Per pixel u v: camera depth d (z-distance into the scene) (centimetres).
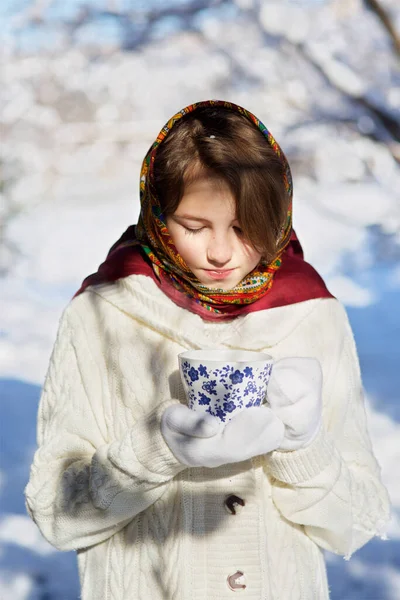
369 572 507
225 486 191
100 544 200
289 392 166
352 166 1142
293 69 998
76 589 498
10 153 1572
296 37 934
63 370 205
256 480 193
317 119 991
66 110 1591
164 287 204
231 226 184
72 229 1934
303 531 200
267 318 203
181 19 1157
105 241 1886
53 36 1334
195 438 163
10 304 1498
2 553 538
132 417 198
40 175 1630
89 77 1416
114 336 203
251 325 201
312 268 218
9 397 916
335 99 970
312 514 188
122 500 183
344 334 213
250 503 190
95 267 1764
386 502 206
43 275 1727
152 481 176
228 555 188
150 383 199
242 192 177
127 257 210
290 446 171
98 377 202
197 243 186
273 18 938
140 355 200
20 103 1509
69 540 195
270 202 183
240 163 179
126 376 199
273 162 187
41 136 1611
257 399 167
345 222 1236
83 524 190
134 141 1714
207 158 179
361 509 198
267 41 1029
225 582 187
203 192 178
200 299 203
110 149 1719
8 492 634
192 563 189
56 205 1986
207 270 189
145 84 1405
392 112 895
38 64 1412
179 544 190
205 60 1280
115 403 200
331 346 208
